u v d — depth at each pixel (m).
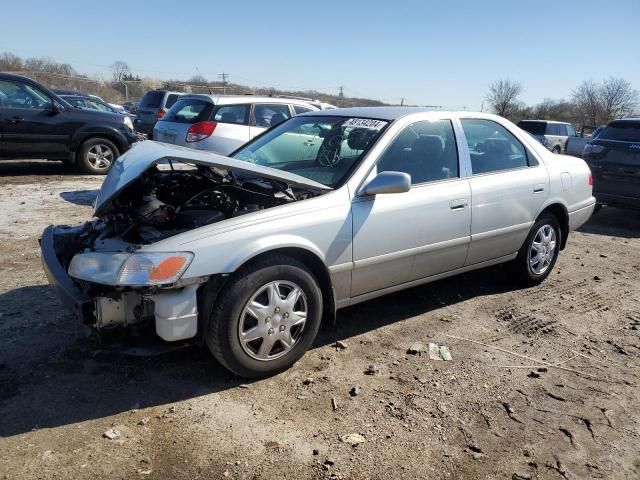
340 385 3.34
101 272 2.96
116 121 10.66
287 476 2.55
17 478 2.47
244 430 2.87
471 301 4.83
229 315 3.11
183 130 8.59
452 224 4.19
